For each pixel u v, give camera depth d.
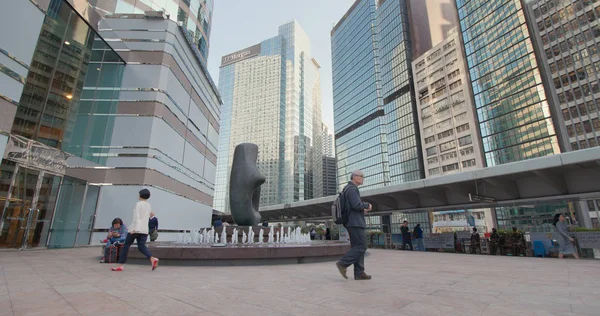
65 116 13.41
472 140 70.69
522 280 4.75
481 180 15.05
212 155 25.44
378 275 5.35
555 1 56.88
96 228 13.80
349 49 132.25
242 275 5.22
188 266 6.67
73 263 6.97
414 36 98.81
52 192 11.95
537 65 58.41
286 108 151.25
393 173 96.25
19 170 10.55
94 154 14.45
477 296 3.40
